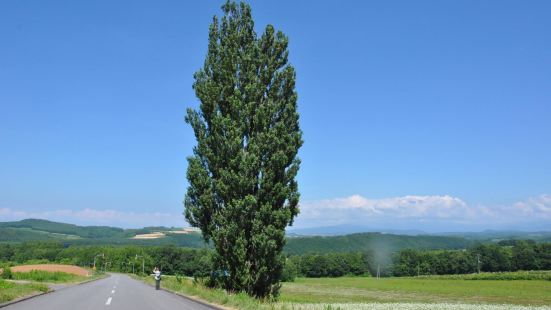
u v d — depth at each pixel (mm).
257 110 27031
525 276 107438
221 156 27156
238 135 26906
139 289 38344
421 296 64875
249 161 25938
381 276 162875
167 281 44719
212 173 27953
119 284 51375
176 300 25422
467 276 117562
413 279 126062
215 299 22781
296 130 28312
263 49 29062
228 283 26406
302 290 84125
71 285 48062
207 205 27125
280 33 29047
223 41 29094
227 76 28219
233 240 25641
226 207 26266
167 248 157375
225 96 28250
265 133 26891
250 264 25391
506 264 137875
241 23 29203
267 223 25688
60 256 174625
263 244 24969
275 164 26266
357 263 166875
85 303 22891
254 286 25750
